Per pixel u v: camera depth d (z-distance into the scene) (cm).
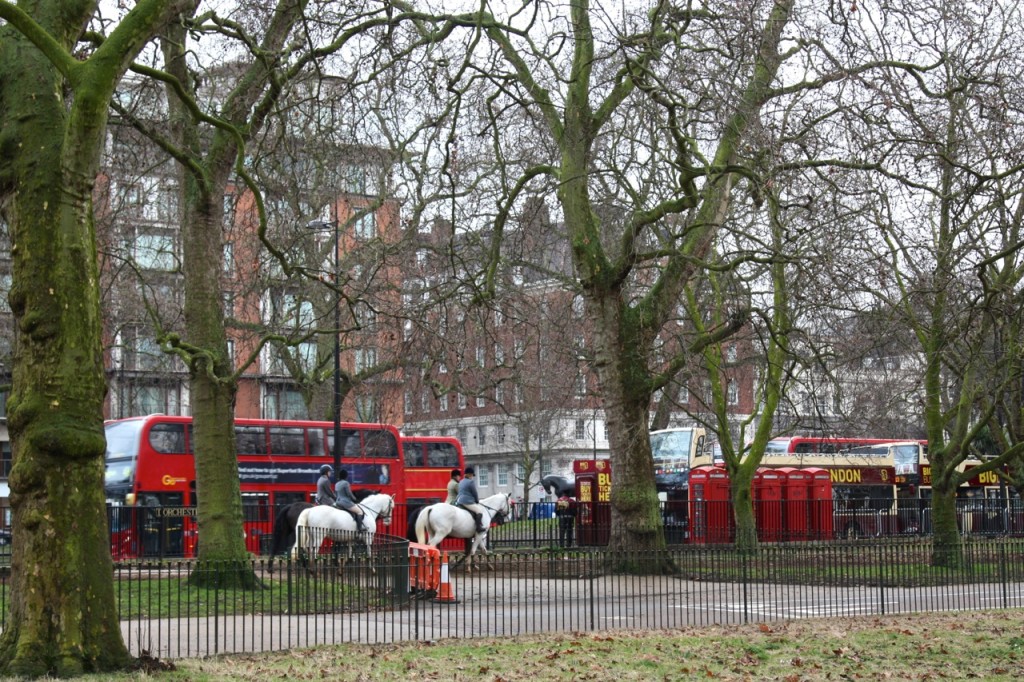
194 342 2423
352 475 4338
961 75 2433
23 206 1297
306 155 2908
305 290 3972
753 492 4450
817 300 2820
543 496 8581
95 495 1308
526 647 1662
